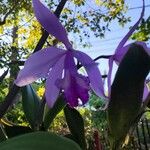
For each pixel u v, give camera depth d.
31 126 0.27
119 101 0.21
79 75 0.24
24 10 2.58
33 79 0.24
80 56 0.24
